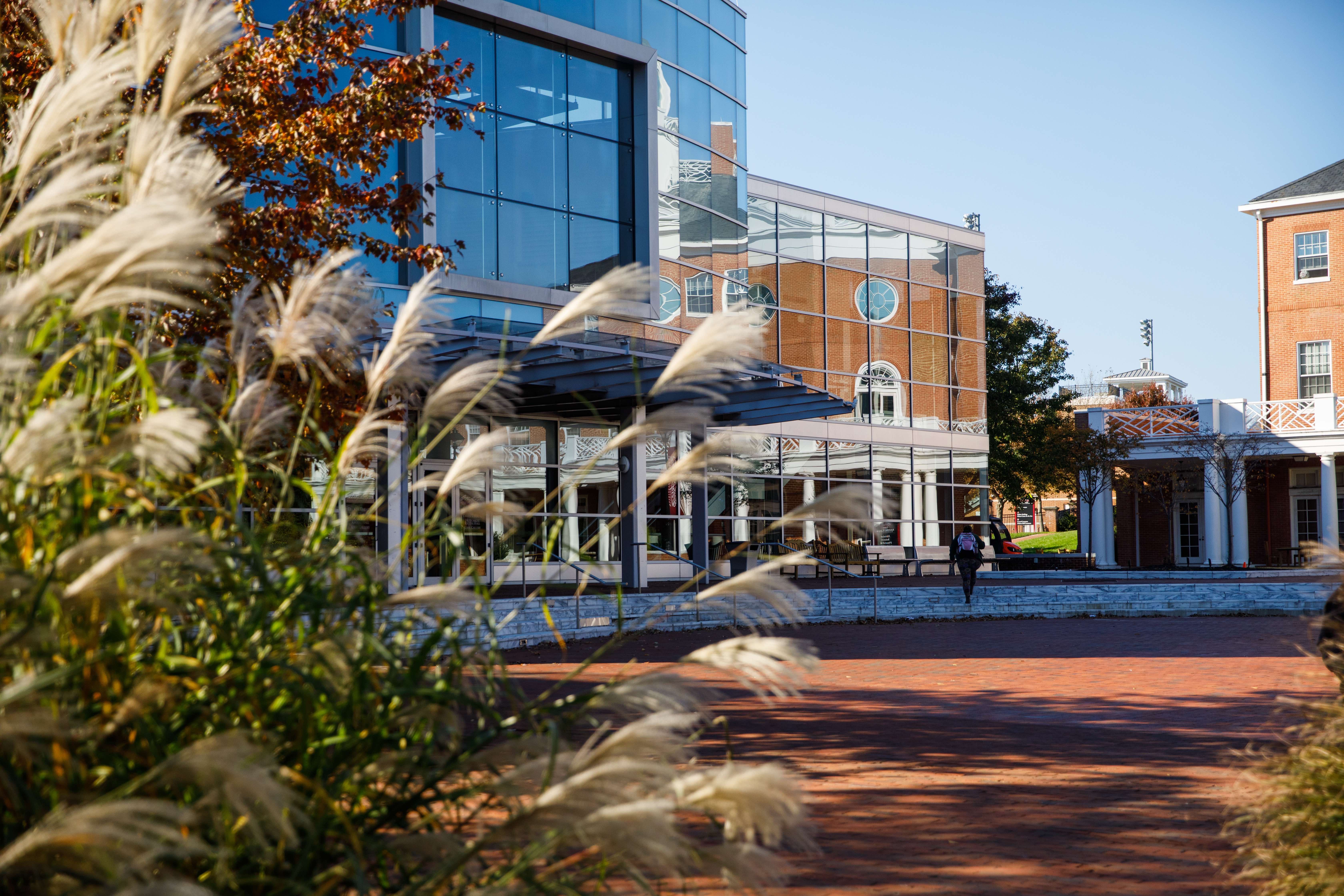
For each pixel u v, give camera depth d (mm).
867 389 34719
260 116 7672
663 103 24562
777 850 5297
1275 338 38500
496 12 20562
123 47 2549
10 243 2232
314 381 2938
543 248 21375
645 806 1936
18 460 1992
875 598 21203
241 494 2594
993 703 10336
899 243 36156
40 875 1862
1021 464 48000
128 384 2914
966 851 5355
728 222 26875
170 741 2271
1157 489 38344
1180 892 4695
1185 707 10062
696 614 18359
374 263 18125
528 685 10922
